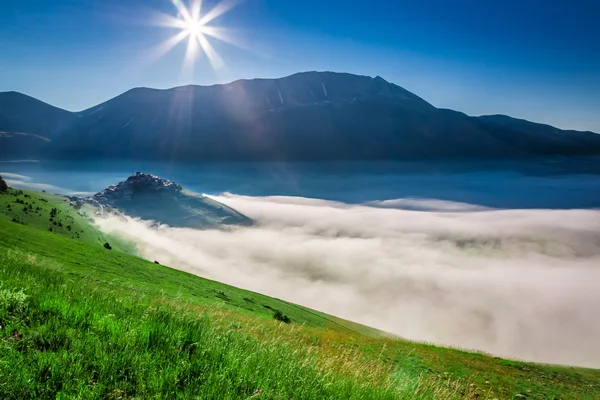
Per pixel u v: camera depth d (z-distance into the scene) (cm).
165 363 488
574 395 2266
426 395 819
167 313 695
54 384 397
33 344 458
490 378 2284
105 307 651
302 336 1803
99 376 425
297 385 550
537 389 2248
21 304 542
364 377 786
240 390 478
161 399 417
